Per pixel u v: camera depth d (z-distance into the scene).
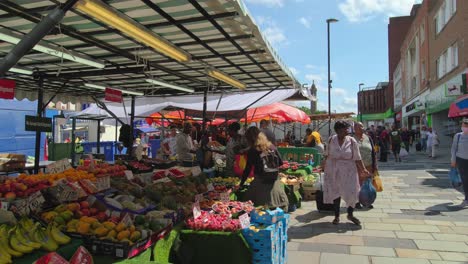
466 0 18.78
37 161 7.98
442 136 27.47
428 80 29.66
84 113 13.01
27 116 7.50
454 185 9.52
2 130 13.02
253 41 5.95
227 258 4.20
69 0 2.98
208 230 4.37
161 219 4.24
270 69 8.05
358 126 8.16
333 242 5.93
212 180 7.73
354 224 6.99
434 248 5.57
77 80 9.23
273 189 5.62
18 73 7.82
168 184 5.93
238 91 11.10
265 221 4.48
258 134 5.74
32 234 3.33
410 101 41.62
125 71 7.60
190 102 12.33
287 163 11.12
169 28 5.23
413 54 41.88
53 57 6.72
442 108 23.81
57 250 3.24
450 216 7.51
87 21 4.82
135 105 13.05
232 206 5.32
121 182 5.59
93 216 4.12
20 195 4.30
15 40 5.13
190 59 6.51
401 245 5.73
